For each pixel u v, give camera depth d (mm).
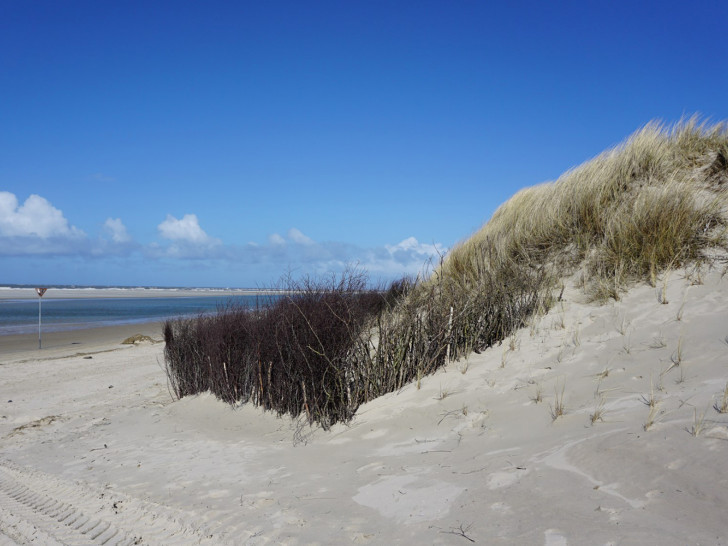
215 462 5113
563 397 4598
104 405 8875
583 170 8922
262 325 6824
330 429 5461
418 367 5836
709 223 6551
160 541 3545
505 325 6426
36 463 5891
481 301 6578
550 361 5359
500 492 3287
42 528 4016
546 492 3145
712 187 7203
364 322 6402
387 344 6082
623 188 7891
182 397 8383
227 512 3791
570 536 2658
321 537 3176
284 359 6312
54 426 7715
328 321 5922
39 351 18016
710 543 2391
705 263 6047
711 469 2934
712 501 2688
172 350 8727
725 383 3932
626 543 2504
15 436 7289
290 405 6133
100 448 6270
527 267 7559
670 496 2811
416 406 5277
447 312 6344
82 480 5082
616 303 6027
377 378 5902
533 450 3814
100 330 25844
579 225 7672
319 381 5758
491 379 5391
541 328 6102
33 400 9812
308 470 4469
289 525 3402
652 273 6172
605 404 4234
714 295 5492
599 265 6816
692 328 5043
